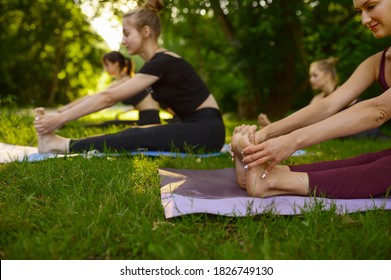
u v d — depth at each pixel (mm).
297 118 2832
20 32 19875
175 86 4430
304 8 10414
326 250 1874
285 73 12688
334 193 2699
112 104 4184
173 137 4215
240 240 2070
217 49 16141
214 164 3912
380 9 2592
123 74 6496
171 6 10234
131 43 4438
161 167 3545
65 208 2291
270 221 2232
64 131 6066
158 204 2455
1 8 18812
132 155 4016
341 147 5875
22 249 1855
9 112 6383
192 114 4508
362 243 1924
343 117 2588
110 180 2844
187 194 2713
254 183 2678
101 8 7199
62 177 2869
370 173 2709
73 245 1904
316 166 2990
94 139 4090
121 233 2014
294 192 2721
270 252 1845
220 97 17781
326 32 10273
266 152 2584
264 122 5203
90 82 24844
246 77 12789
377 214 2371
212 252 1914
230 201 2549
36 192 2652
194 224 2223
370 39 10492
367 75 2992
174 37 16391
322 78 6551
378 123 2594
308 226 2092
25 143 5094
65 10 19812
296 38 11117
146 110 6371
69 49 22609
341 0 9797
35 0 19266
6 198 2500
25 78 21125
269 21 11156
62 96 23875
